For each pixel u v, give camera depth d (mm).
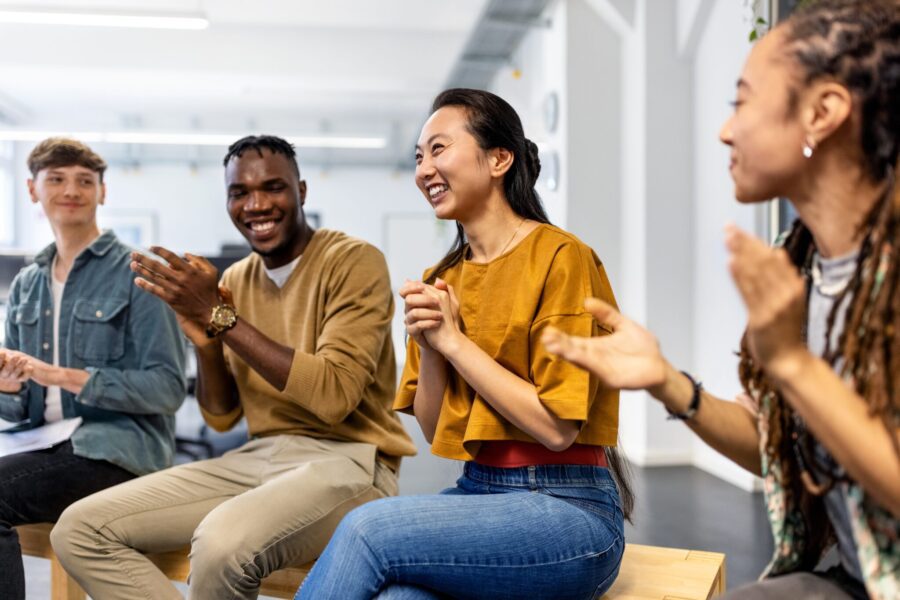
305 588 1177
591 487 1299
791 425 935
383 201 12750
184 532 1672
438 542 1147
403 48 8109
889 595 791
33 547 1931
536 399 1229
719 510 3492
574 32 4824
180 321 1750
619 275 4867
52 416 2078
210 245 12336
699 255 4445
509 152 1413
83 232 2121
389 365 1918
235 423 1968
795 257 947
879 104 784
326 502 1574
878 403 729
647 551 1633
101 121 12055
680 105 4520
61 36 7688
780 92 830
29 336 2104
